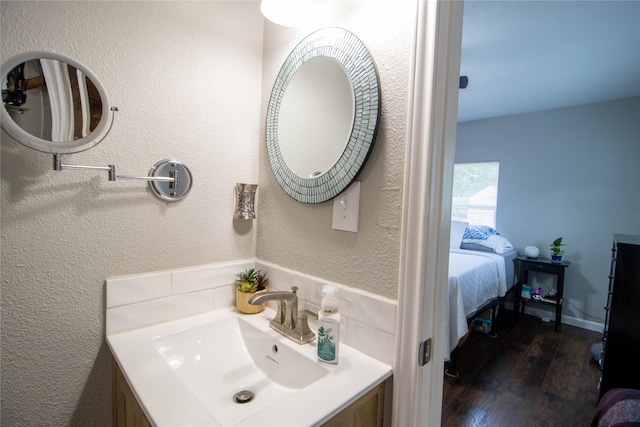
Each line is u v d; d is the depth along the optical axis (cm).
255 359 100
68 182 83
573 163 328
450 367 222
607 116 309
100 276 90
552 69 242
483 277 262
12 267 77
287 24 97
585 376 223
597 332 307
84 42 84
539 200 349
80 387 88
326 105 94
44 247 81
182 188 103
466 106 336
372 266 83
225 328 106
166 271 102
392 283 79
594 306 317
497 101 318
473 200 399
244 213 115
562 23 181
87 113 82
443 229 76
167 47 98
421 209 72
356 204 86
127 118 92
